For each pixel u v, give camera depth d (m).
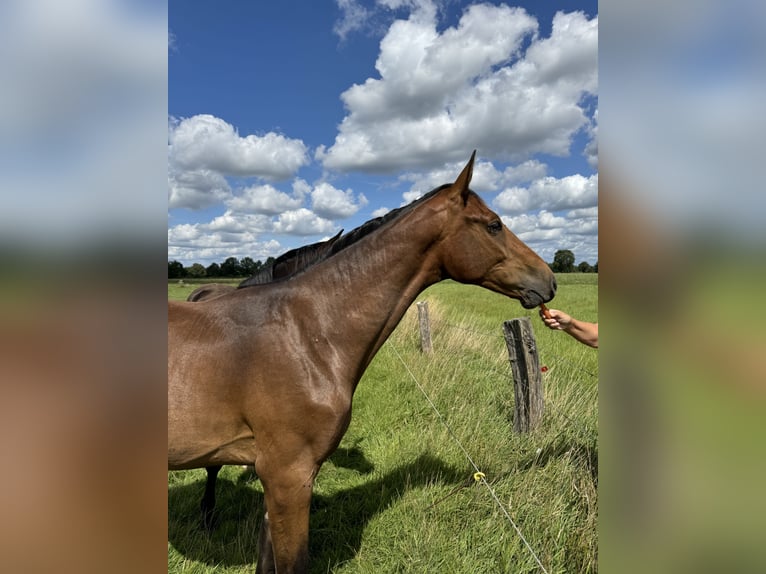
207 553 2.70
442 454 3.59
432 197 2.21
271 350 1.92
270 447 1.93
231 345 1.91
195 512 3.18
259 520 3.04
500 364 6.12
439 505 2.91
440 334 8.39
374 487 3.33
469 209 2.15
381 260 2.12
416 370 6.05
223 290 4.42
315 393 1.94
